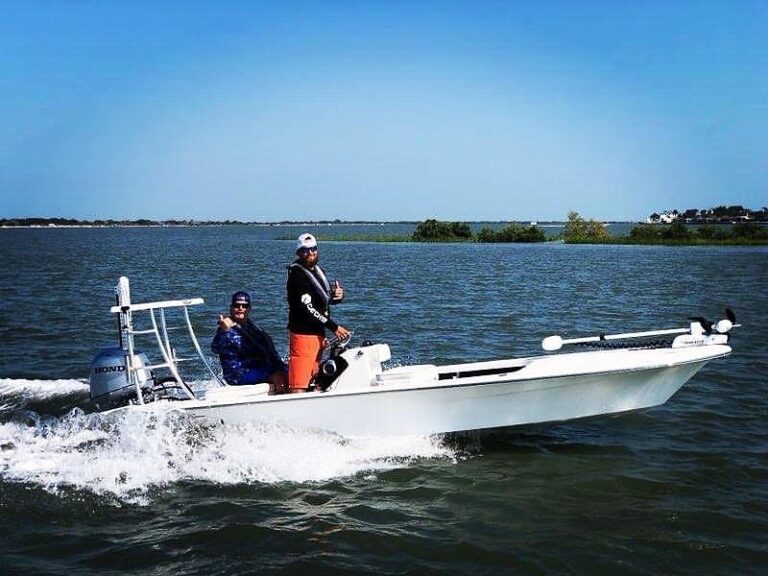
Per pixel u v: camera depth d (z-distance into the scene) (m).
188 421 6.59
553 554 4.94
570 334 14.04
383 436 6.82
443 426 6.89
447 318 16.25
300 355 6.79
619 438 7.42
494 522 5.44
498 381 6.68
